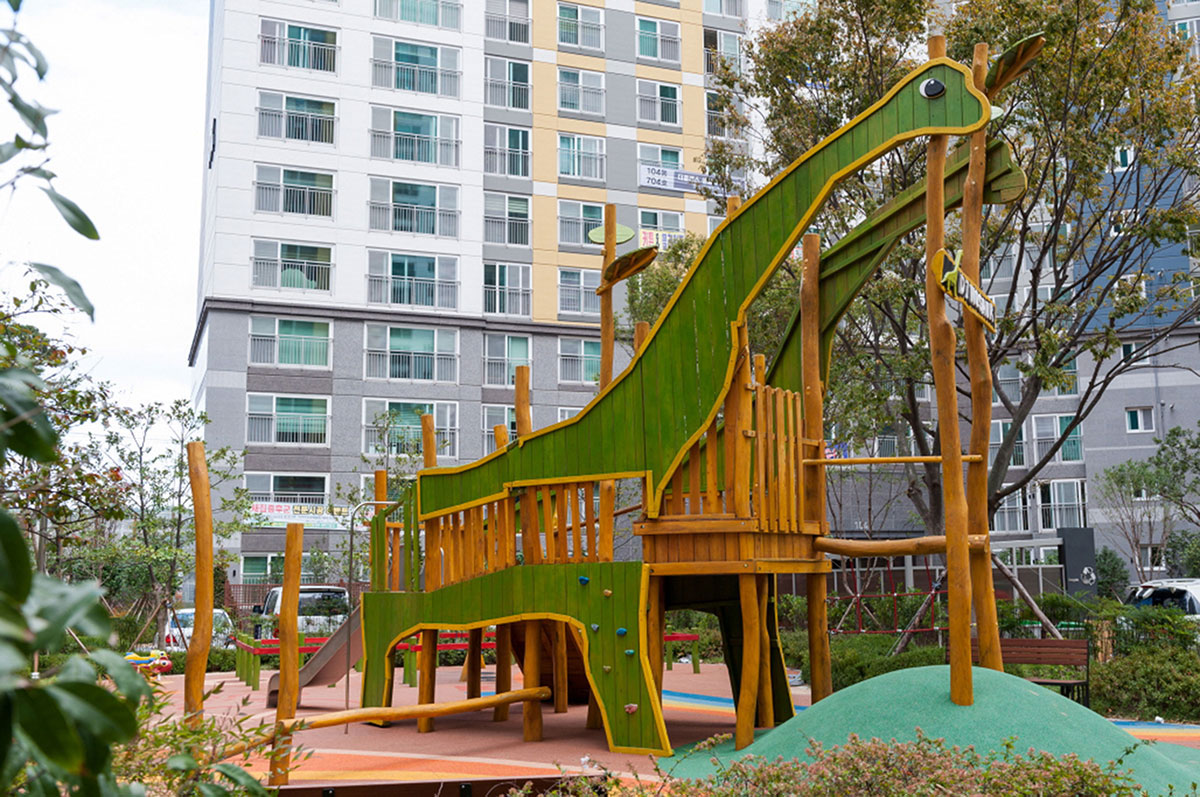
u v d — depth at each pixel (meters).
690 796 5.48
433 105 33.44
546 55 35.47
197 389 34.41
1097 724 7.19
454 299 32.88
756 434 8.97
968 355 8.73
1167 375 34.97
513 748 9.74
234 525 24.55
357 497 27.12
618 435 9.55
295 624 8.44
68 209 1.63
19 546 1.28
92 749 1.42
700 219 36.50
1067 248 17.80
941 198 8.22
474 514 10.79
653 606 9.47
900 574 28.88
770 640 10.62
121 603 25.20
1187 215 15.73
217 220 30.59
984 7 16.27
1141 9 15.49
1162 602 21.69
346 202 31.97
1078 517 35.84
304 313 31.11
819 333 10.15
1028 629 16.92
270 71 31.59
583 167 35.38
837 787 5.19
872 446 28.33
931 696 7.55
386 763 8.96
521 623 13.17
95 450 17.03
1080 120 15.99
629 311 26.03
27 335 8.78
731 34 38.06
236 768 2.23
